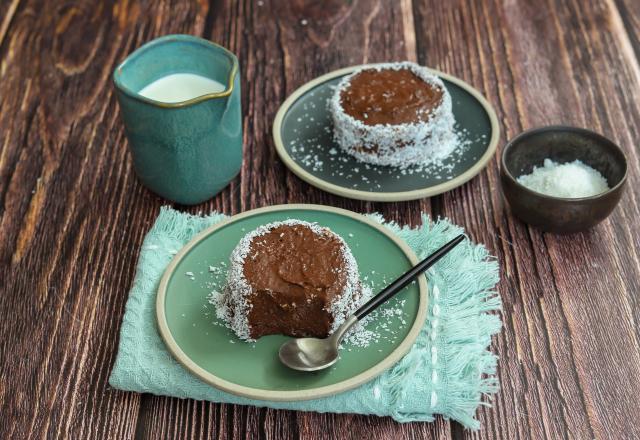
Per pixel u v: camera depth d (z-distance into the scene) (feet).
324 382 2.13
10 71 3.04
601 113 2.83
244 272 2.20
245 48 3.10
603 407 2.19
